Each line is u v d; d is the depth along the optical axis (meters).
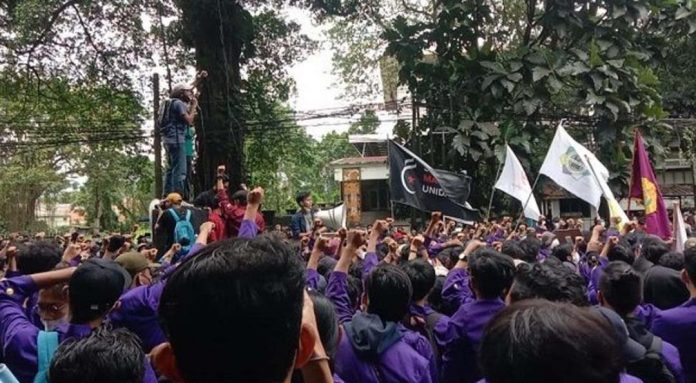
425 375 3.23
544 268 3.06
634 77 20.12
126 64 20.88
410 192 10.30
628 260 5.39
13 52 19.58
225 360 1.24
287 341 1.29
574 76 20.12
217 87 18.50
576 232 12.93
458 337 3.66
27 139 27.11
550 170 9.73
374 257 4.66
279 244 1.39
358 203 32.19
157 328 3.46
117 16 20.28
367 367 3.18
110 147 26.06
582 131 20.98
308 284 3.90
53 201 45.97
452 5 20.17
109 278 3.03
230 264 1.29
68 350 2.30
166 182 9.73
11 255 4.02
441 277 5.22
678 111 25.62
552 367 1.38
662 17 21.22
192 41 19.08
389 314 3.32
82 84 21.16
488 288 3.66
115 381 2.25
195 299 1.26
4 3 19.03
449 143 20.78
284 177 42.59
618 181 19.86
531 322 1.45
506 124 19.69
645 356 2.92
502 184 12.03
